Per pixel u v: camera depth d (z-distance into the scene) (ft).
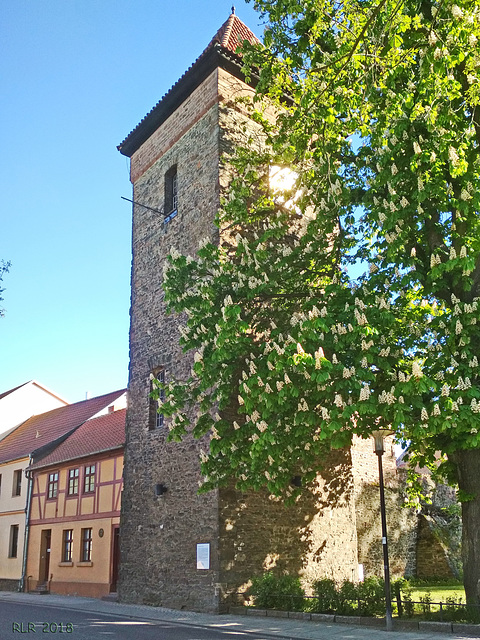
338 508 57.06
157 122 67.97
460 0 27.45
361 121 37.86
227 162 55.16
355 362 33.17
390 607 34.76
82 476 75.36
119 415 81.56
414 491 51.80
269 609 43.80
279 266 39.50
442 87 29.35
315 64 37.04
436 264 31.53
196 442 52.29
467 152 33.19
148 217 67.31
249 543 48.88
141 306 65.16
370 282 36.58
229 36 65.92
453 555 75.92
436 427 30.30
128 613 47.78
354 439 73.36
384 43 32.40
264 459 38.11
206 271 41.75
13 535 89.04
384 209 33.68
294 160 45.55
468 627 32.12
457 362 32.04
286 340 37.19
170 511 53.67
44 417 109.70
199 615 45.19
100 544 68.69
